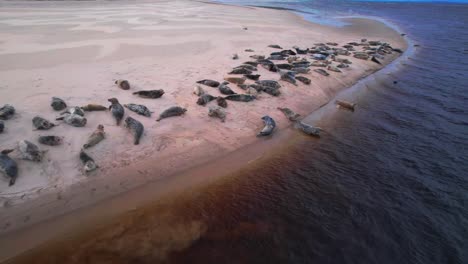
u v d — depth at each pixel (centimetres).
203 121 831
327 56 1698
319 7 5656
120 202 547
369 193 614
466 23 3844
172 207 548
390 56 1936
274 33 2356
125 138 696
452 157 763
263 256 453
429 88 1318
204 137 769
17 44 1431
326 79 1324
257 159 726
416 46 2306
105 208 530
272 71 1320
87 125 716
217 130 809
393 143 831
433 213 561
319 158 744
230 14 3556
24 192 520
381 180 660
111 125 732
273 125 866
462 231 520
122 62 1245
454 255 470
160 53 1439
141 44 1585
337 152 776
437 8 6938
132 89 957
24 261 422
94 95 883
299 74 1311
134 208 537
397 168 709
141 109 809
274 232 500
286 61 1519
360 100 1170
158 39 1744
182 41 1741
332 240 489
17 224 475
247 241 479
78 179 570
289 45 1933
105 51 1399
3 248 438
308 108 1048
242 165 697
